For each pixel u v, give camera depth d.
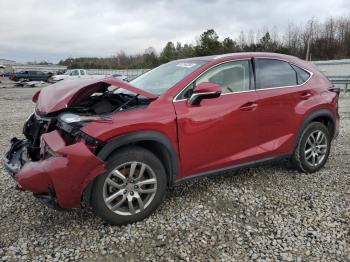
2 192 4.04
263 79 4.09
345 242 2.93
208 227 3.21
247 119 3.82
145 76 4.38
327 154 4.73
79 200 2.95
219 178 4.41
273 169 4.74
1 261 2.71
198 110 3.48
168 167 3.42
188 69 3.83
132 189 3.20
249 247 2.89
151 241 2.99
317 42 64.06
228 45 56.78
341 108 10.98
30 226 3.25
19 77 38.69
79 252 2.84
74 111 3.42
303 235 3.05
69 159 2.82
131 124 3.06
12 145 3.85
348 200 3.74
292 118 4.25
